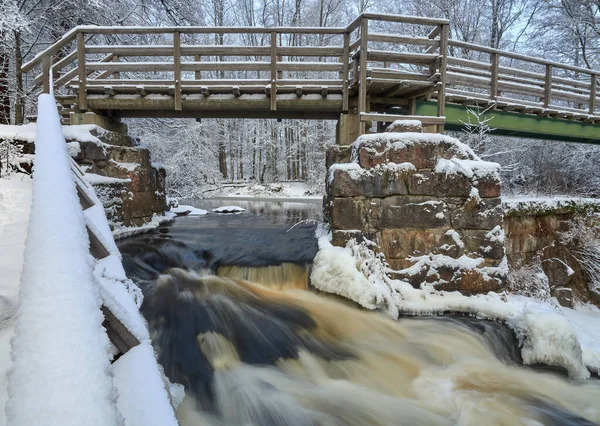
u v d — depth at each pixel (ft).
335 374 12.16
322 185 79.87
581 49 56.95
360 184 16.93
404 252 17.02
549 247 22.85
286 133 101.04
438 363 13.34
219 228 25.45
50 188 6.63
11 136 17.46
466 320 15.49
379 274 16.31
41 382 3.26
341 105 21.99
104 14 37.42
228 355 12.03
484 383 12.42
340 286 15.19
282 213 38.29
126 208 21.97
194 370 11.23
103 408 3.17
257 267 16.46
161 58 45.27
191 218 32.53
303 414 10.27
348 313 14.69
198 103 21.83
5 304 7.03
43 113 11.81
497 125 28.73
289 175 101.30
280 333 13.24
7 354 5.97
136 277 15.12
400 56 20.02
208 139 79.46
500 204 16.94
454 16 60.34
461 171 16.83
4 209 13.35
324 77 75.41
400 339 14.19
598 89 41.91
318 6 86.07
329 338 13.58
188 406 9.96
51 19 35.88
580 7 54.75
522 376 13.26
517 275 20.54
